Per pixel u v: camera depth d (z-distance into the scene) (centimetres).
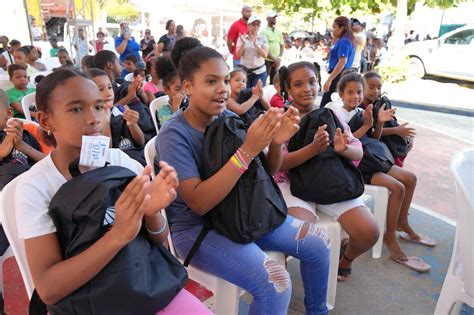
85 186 109
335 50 520
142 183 97
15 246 126
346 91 277
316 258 172
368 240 203
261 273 148
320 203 207
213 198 145
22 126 233
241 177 155
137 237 118
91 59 396
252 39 596
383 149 257
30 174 117
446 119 686
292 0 1188
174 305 126
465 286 165
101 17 1301
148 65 470
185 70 168
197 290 213
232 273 151
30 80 490
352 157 211
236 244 155
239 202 151
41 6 988
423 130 605
